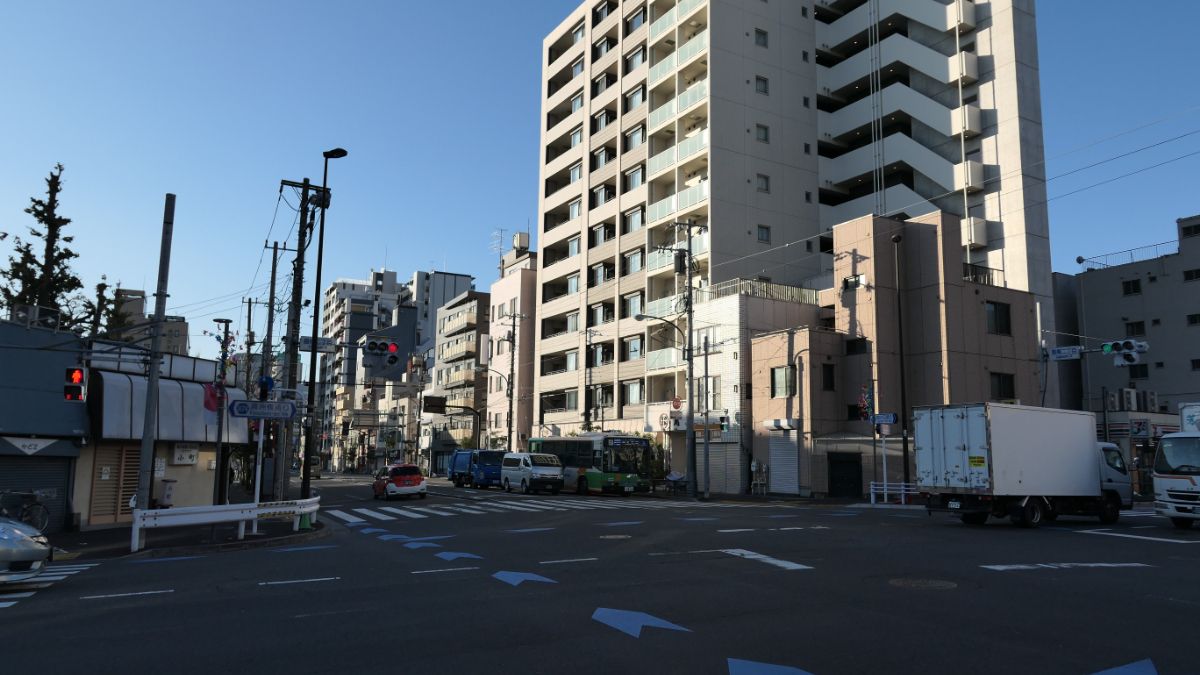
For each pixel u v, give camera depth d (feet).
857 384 127.13
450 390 296.51
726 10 167.12
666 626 26.00
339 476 320.70
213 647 23.68
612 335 185.26
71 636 25.55
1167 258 167.43
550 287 222.48
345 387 422.00
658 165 176.04
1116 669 20.68
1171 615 27.63
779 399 131.64
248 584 36.70
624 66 194.18
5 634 26.03
